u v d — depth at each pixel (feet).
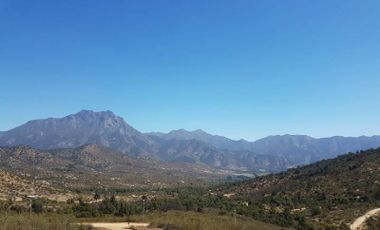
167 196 603.26
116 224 229.66
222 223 244.22
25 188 516.73
